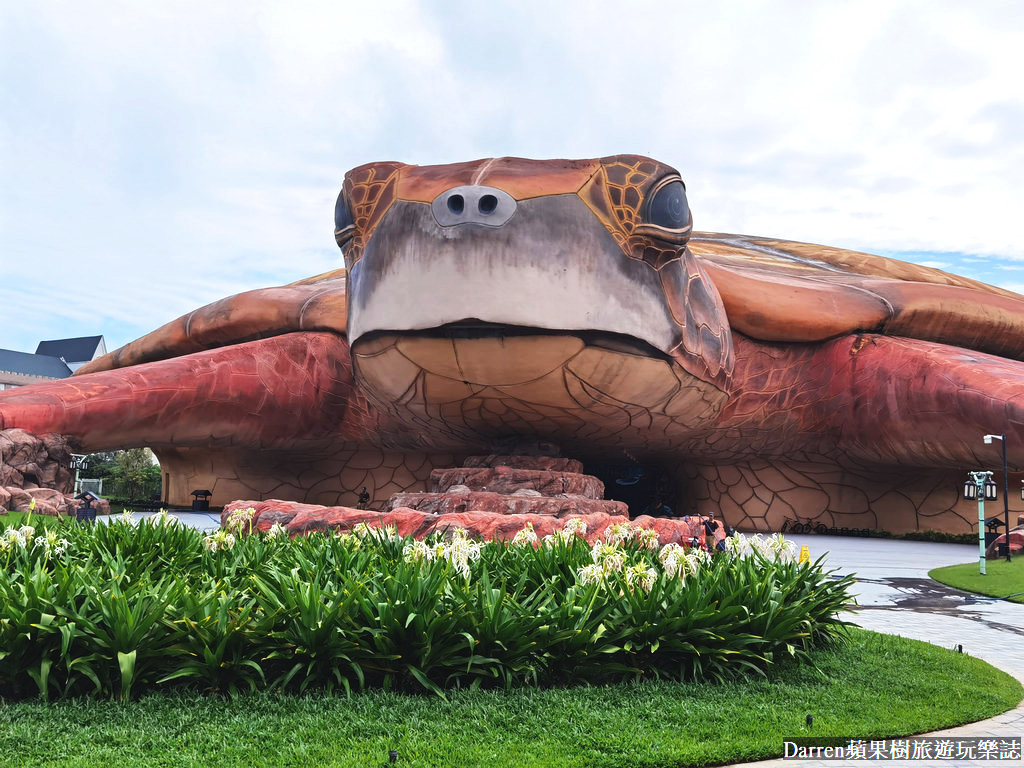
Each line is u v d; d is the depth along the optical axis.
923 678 5.70
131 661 4.45
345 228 10.45
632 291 9.64
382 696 4.68
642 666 5.37
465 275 9.06
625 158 9.74
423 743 3.98
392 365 10.33
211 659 4.61
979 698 5.26
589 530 8.88
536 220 9.15
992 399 12.32
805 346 14.83
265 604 5.07
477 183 9.25
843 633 6.86
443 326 9.25
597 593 5.59
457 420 11.55
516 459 11.45
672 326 10.19
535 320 9.11
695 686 5.18
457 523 8.70
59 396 13.29
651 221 9.72
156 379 14.08
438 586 5.19
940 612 9.13
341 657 4.80
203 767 3.63
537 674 5.07
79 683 4.71
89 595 4.90
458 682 4.90
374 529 8.54
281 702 4.52
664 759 3.95
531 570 6.45
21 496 12.21
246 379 14.74
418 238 9.27
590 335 9.39
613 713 4.56
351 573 5.84
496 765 3.77
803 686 5.33
